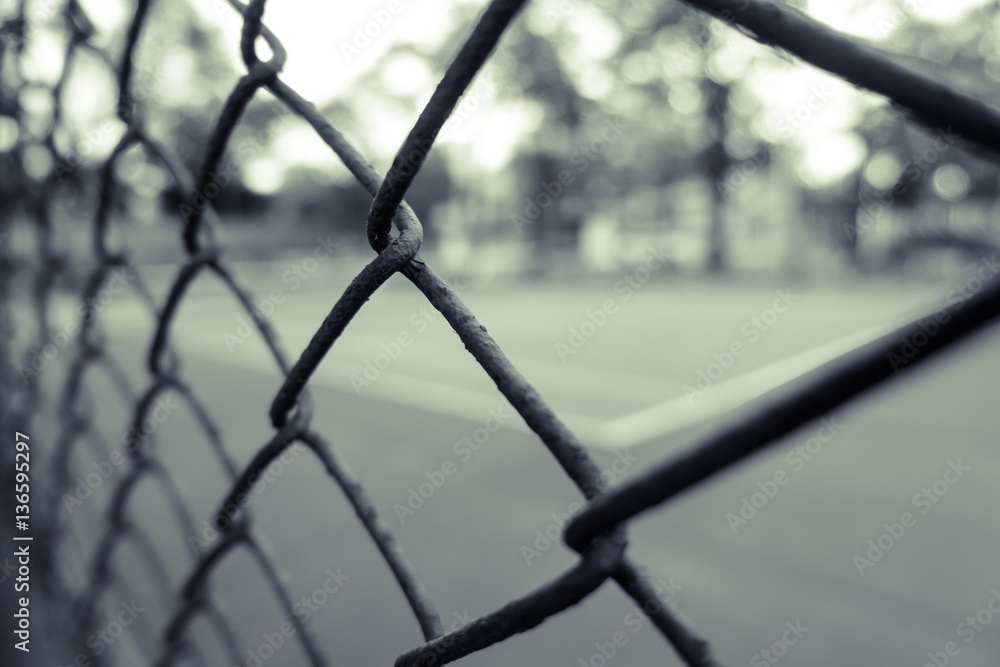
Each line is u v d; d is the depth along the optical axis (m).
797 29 0.36
